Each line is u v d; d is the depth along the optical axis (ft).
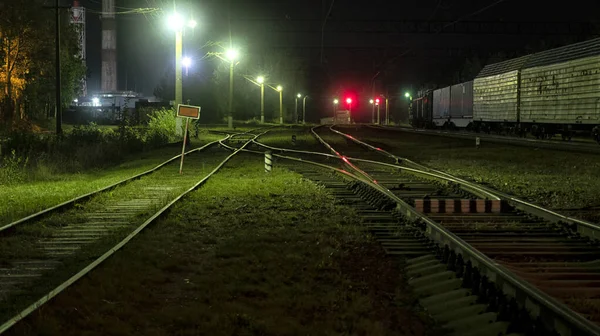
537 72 127.44
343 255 29.40
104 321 19.69
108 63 507.30
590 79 107.34
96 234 35.17
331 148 105.70
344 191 52.65
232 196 49.90
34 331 18.37
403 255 29.48
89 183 61.46
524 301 19.57
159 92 349.61
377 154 98.94
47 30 183.11
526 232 34.24
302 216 40.91
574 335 16.55
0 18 172.04
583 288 22.39
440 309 21.16
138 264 27.30
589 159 79.87
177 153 101.40
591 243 30.91
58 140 99.71
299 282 25.03
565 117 116.16
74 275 24.52
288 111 413.59
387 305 22.21
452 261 25.79
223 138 146.72
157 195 51.78
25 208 43.65
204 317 20.34
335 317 20.47
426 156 94.48
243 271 26.37
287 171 70.95
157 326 19.80
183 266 27.84
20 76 180.45
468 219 38.55
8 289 24.00
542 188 53.78
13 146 89.81
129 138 109.40
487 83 157.07
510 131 146.51
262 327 19.20
